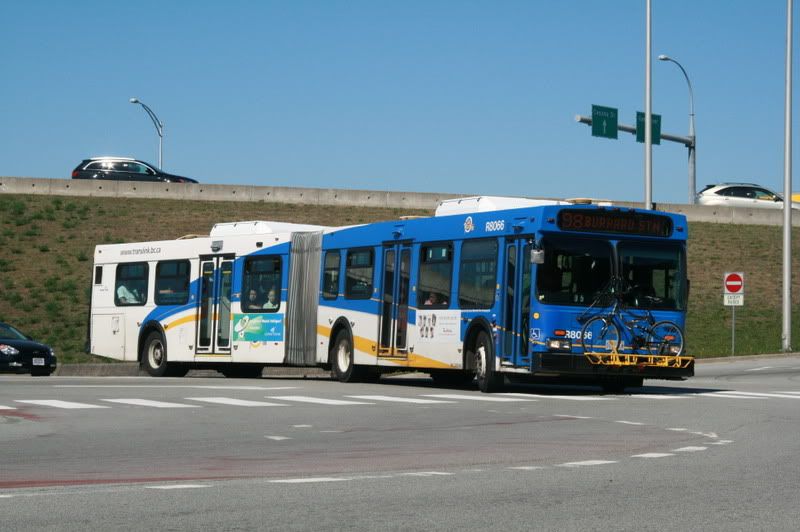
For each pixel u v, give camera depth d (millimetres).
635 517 8617
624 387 23781
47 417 16969
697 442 13906
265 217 60500
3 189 62875
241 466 11633
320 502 9273
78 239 56406
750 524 8336
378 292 25594
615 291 21641
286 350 28141
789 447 13383
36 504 9117
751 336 45875
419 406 19094
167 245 31797
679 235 22297
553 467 11562
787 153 41000
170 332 31359
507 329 21922
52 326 45594
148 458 12289
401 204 62969
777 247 61344
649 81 37812
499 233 22328
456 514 8727
